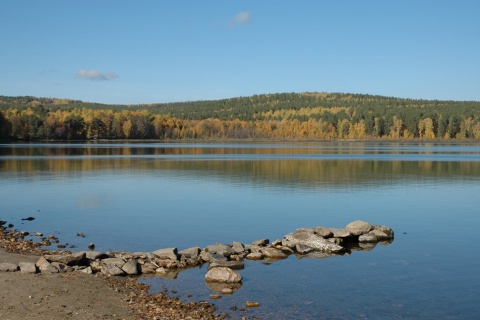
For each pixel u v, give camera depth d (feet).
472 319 48.32
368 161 286.25
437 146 602.44
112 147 495.82
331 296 54.65
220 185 163.12
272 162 274.57
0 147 451.53
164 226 94.99
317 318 48.19
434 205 122.62
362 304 52.21
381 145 651.25
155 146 554.05
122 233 88.28
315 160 294.66
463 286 58.29
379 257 72.13
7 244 74.95
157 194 140.15
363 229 86.12
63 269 60.13
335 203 125.18
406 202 127.34
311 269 65.51
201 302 51.83
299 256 72.59
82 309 47.26
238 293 55.26
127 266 62.13
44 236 84.74
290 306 51.34
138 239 83.76
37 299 49.11
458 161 287.48
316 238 77.56
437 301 53.26
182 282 59.11
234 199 131.13
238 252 72.54
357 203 125.18
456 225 97.14
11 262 61.62
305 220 102.58
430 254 74.02
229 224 97.66
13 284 53.16
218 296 54.03
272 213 110.32
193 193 143.02
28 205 118.93
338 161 285.23
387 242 82.48
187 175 196.24
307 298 53.93
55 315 45.21
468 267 66.59
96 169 222.89
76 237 84.53
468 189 154.51
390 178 186.60
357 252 75.31
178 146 566.77
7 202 123.24
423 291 56.49
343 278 61.46
